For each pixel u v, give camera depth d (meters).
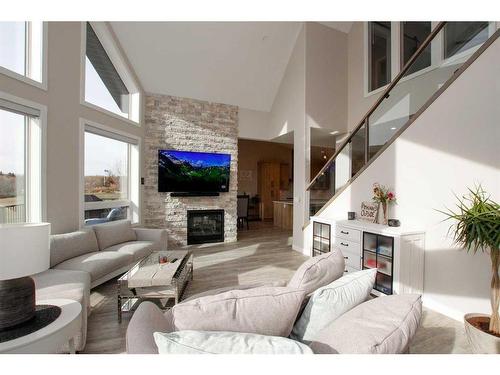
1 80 2.35
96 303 2.70
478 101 2.26
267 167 9.61
